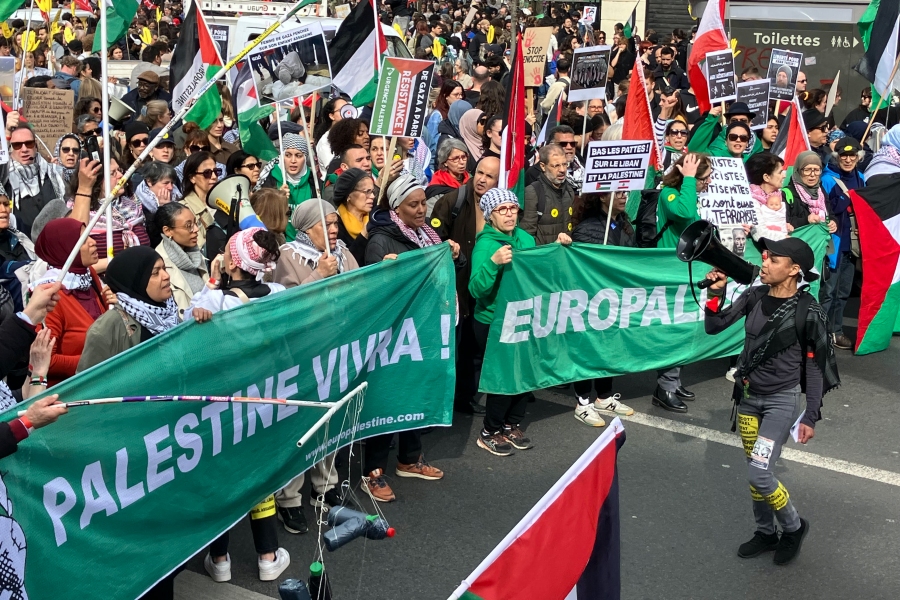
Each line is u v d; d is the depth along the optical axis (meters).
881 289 8.80
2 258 5.84
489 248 6.23
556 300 6.73
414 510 5.71
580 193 7.41
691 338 7.42
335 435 5.04
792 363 5.17
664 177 7.53
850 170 9.12
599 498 3.28
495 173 6.52
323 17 15.27
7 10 6.23
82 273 4.63
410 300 5.32
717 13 9.61
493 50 19.70
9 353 3.84
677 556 5.32
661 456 6.60
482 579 2.78
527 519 2.93
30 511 3.42
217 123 8.45
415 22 21.16
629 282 7.07
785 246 5.10
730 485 6.20
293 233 6.96
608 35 28.59
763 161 8.04
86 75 10.65
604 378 7.32
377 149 7.82
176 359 3.98
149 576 3.98
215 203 6.60
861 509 5.94
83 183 5.93
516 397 6.66
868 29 10.01
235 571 5.02
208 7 16.12
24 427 3.28
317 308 4.71
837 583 5.12
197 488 4.18
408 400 5.48
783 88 10.66
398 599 4.80
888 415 7.48
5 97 7.39
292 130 9.15
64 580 3.58
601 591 3.36
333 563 5.12
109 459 3.72
